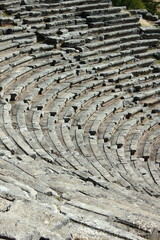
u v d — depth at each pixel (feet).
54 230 27.35
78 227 29.04
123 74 118.42
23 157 57.62
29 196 34.83
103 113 98.17
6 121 75.00
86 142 83.25
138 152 88.43
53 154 67.87
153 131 100.17
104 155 79.00
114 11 141.08
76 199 38.40
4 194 31.76
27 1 124.16
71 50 115.85
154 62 132.87
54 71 105.09
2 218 26.35
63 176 50.96
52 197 36.78
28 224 26.11
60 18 125.18
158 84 122.31
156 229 32.32
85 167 66.39
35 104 90.17
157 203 54.70
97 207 35.50
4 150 59.77
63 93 99.71
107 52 123.75
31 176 46.93
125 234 29.53
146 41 137.08
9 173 42.14
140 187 65.31
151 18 154.81
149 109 109.29
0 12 116.78
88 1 138.00
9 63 99.50
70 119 90.63
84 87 104.42
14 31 111.24
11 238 24.62
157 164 84.48
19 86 92.58
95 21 131.44
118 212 35.55
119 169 73.61
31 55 106.52
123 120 100.73
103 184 55.36
